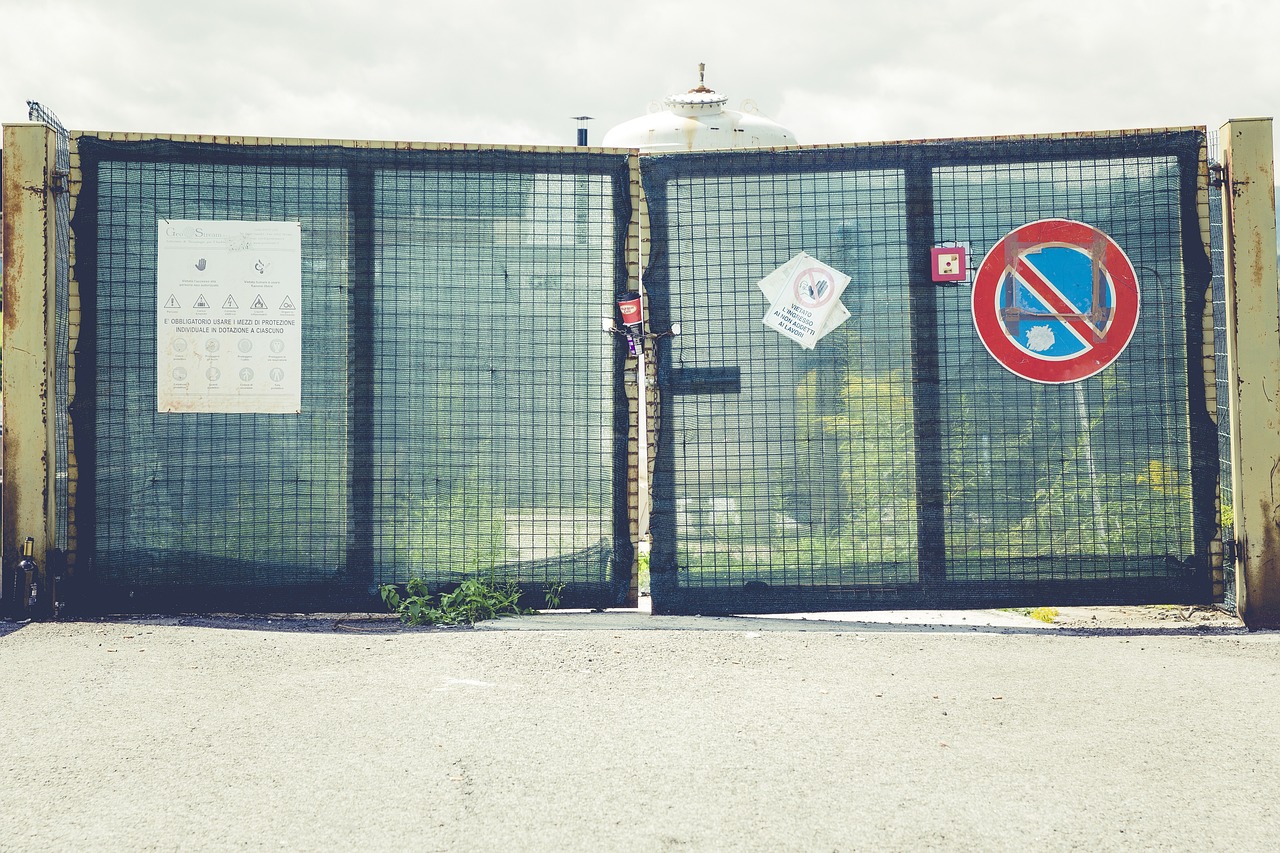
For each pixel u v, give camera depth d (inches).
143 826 118.6
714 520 231.9
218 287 229.6
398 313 231.8
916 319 229.3
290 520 230.8
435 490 232.2
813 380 230.5
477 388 232.7
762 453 231.1
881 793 127.7
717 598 232.1
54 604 226.5
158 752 142.3
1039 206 228.4
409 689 172.9
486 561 233.0
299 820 120.2
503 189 232.5
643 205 233.1
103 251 228.5
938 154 229.1
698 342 232.1
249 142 229.8
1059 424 228.7
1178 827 118.0
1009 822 119.3
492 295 232.8
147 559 229.9
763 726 153.1
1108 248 228.1
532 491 233.8
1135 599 228.1
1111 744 144.9
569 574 234.5
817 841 114.4
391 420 231.6
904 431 229.5
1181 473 228.1
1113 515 228.4
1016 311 228.5
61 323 227.9
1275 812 121.9
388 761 138.9
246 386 230.1
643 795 127.2
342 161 231.0
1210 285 227.8
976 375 229.1
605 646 202.1
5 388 224.5
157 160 229.0
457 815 121.4
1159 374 228.2
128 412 229.3
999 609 237.9
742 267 231.6
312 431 231.0
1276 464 223.8
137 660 191.3
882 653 197.3
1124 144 227.6
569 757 140.3
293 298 230.5
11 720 156.1
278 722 155.3
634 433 233.9
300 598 230.7
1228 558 228.7
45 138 224.5
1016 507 228.7
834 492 230.2
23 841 114.9
